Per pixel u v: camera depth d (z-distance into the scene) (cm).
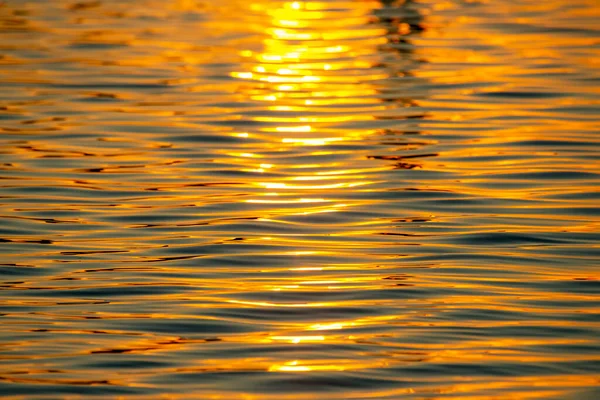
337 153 4131
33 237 3303
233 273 3009
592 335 2600
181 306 2778
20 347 2527
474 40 6047
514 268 3036
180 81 5256
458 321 2680
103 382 2350
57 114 4703
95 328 2644
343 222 3422
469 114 4631
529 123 4475
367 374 2395
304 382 2353
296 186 3769
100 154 4156
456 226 3369
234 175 3900
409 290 2877
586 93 4897
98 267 3058
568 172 3875
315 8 7188
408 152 4128
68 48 5966
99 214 3512
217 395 2295
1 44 6069
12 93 5047
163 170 3962
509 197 3634
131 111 4744
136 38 6222
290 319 2695
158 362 2452
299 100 4900
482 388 2325
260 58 5725
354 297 2830
